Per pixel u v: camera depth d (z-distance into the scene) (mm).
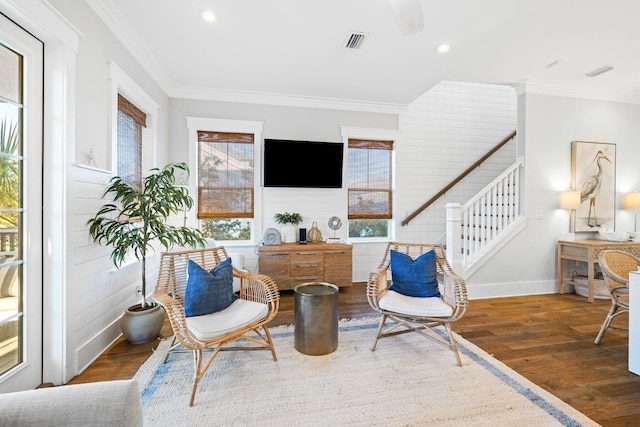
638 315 2072
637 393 1877
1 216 1657
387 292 2633
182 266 2432
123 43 2709
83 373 2066
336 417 1648
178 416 1647
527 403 1767
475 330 2812
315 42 2889
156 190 2494
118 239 2475
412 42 2879
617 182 4191
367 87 3963
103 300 2391
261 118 4223
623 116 4230
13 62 1704
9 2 1527
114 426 799
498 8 2371
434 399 1801
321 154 4246
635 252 3709
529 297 3861
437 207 4898
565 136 4055
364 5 2354
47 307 1896
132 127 3084
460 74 3604
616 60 3258
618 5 2334
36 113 1829
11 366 1725
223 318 2047
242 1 2311
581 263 4141
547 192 4023
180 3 2328
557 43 2904
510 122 5160
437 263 2818
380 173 4672
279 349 2414
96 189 2289
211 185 4109
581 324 2959
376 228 4812
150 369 2117
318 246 3941
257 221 4219
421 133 4844
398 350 2406
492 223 4203
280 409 1709
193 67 3402
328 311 2322
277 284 3828
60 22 1854
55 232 1898
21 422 771
